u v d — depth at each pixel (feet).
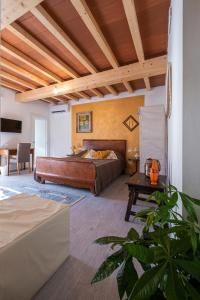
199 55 2.75
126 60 11.43
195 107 2.76
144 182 6.89
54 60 10.98
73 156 17.28
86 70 13.15
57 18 7.67
